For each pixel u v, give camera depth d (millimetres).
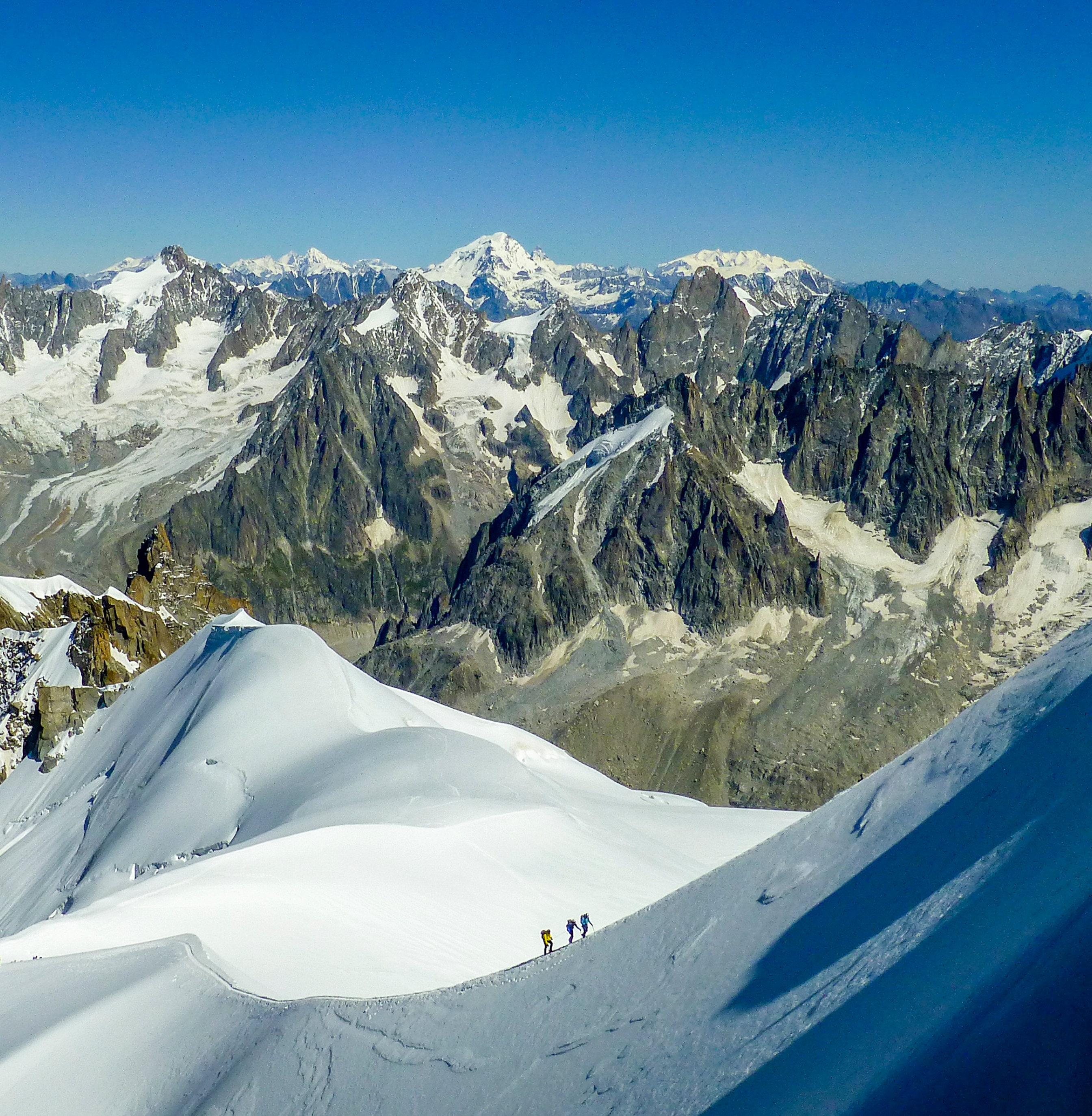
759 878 33938
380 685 123250
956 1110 18047
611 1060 28562
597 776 132750
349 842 66750
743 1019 26703
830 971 26281
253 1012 39031
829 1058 22453
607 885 73500
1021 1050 18188
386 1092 32594
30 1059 37281
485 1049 32656
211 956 44625
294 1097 34250
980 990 20922
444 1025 34562
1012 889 23828
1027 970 20188
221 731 104188
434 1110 30781
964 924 23906
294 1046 36219
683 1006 29281
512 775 91688
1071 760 26984
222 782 97812
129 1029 39562
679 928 33750
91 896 90125
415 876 64750
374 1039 35219
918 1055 20344
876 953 25469
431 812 77312
